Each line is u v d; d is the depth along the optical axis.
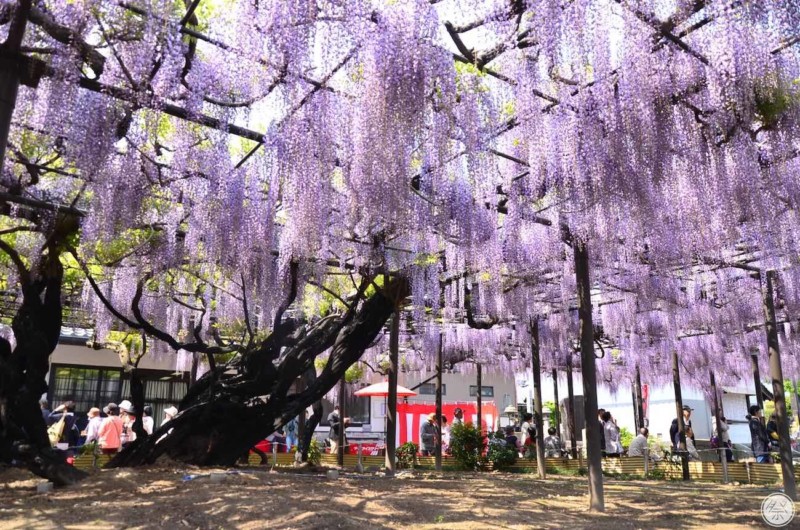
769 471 10.16
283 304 7.68
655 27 4.60
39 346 6.42
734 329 11.91
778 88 4.84
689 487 9.00
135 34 4.34
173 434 7.48
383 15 4.58
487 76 5.36
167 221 7.35
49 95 4.50
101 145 4.78
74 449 9.48
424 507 5.11
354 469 9.62
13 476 6.00
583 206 6.09
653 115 5.09
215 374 7.66
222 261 6.99
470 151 5.34
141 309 9.52
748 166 5.63
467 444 12.02
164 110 4.90
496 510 5.24
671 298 10.52
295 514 4.37
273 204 6.77
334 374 8.39
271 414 7.93
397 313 9.33
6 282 9.63
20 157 5.70
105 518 4.24
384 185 5.65
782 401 7.89
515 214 7.03
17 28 3.87
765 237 7.34
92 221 6.26
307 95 5.01
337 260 8.11
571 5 4.52
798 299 10.27
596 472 5.89
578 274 6.45
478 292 10.04
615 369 18.41
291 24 4.41
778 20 4.17
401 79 4.56
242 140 7.73
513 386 22.62
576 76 4.91
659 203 6.47
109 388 15.89
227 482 5.89
